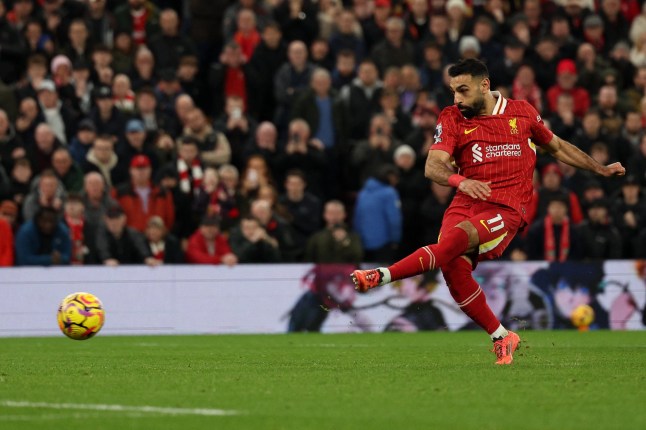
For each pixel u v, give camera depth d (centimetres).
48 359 3569
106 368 3100
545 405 2184
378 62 6944
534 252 5994
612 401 2247
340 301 5616
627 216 6212
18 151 5809
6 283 5328
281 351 3969
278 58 6756
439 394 2366
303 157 6238
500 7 7506
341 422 1952
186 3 7388
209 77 6700
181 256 5647
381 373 2872
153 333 5459
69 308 3391
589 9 7794
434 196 6147
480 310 3095
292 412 2086
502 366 3059
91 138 5956
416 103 6588
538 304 5744
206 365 3203
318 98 6438
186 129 6159
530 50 7225
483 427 1891
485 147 3036
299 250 5966
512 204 3034
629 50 7700
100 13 6744
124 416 2027
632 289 5834
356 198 6406
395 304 5656
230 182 5878
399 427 1894
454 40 7150
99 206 5566
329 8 7256
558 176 6112
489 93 3062
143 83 6531
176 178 5866
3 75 6462
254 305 5559
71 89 6238
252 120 6431
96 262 5506
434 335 5234
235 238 5688
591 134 6600
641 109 7156
